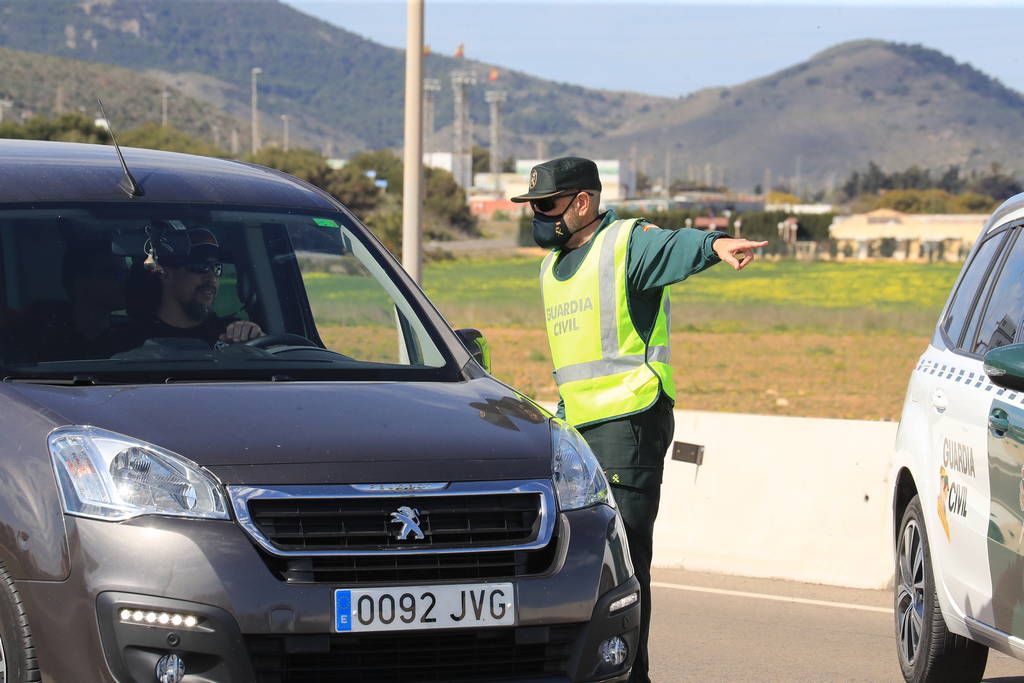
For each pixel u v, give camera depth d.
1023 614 7.77
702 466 15.57
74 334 7.75
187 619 6.07
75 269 7.99
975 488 8.52
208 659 6.09
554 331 9.21
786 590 14.34
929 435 9.66
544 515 6.69
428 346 8.35
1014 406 8.01
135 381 7.41
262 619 6.11
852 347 76.69
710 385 53.31
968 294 9.95
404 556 6.36
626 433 8.93
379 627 6.25
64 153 9.02
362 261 8.90
